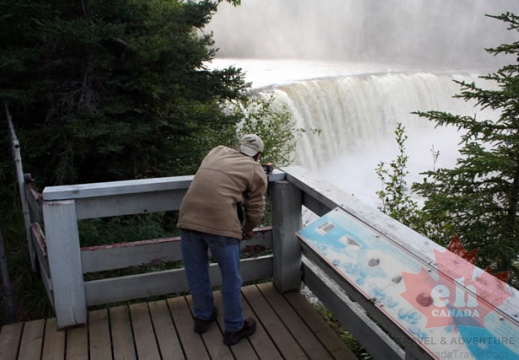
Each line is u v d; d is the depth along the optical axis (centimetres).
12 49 539
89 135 512
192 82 630
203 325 308
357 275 236
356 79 1694
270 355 290
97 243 484
